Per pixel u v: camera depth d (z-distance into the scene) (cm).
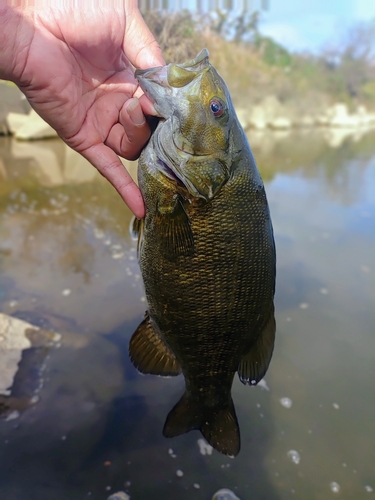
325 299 72
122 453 43
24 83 28
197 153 25
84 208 107
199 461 42
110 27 29
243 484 40
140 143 27
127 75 32
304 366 56
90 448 43
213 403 30
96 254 84
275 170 163
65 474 40
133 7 30
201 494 39
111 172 30
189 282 25
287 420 48
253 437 45
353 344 60
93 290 70
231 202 25
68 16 28
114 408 48
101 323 62
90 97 30
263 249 26
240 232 25
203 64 26
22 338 55
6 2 27
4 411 46
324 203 122
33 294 68
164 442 44
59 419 46
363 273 81
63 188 120
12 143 160
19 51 27
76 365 53
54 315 62
